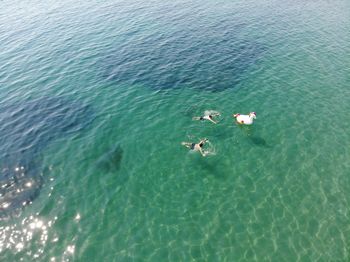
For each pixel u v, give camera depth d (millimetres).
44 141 22891
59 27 45750
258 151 20938
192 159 20453
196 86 28828
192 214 16906
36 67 34312
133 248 15258
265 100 26547
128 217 16828
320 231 15812
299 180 18797
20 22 49500
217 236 15734
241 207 17203
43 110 26656
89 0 59906
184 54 35000
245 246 15227
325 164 19906
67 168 20266
